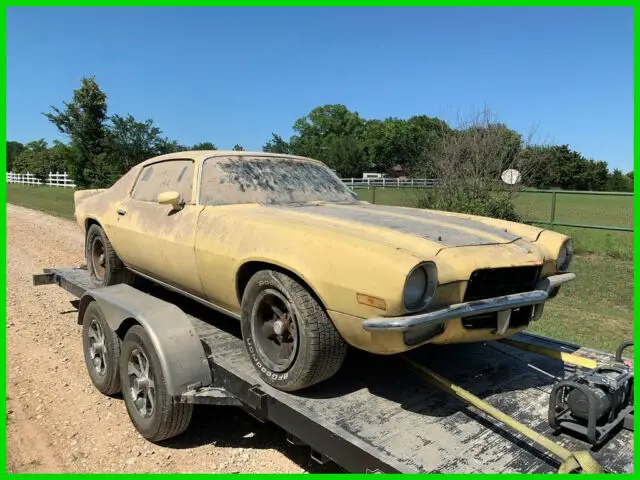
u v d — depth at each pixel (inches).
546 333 219.3
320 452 100.9
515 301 115.0
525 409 111.7
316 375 112.0
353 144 3031.5
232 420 142.9
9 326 215.3
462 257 112.2
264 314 122.1
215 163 160.4
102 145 1302.9
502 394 118.8
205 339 144.2
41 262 355.3
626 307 274.1
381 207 164.7
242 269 127.9
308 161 188.4
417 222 132.4
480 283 114.0
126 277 198.2
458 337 112.0
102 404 149.9
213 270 135.3
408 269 98.2
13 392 155.9
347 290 104.3
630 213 781.3
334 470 119.9
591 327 233.8
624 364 121.4
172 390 118.8
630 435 102.4
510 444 97.8
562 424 100.3
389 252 102.7
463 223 139.3
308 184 173.5
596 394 96.7
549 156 506.3
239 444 130.6
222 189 154.2
